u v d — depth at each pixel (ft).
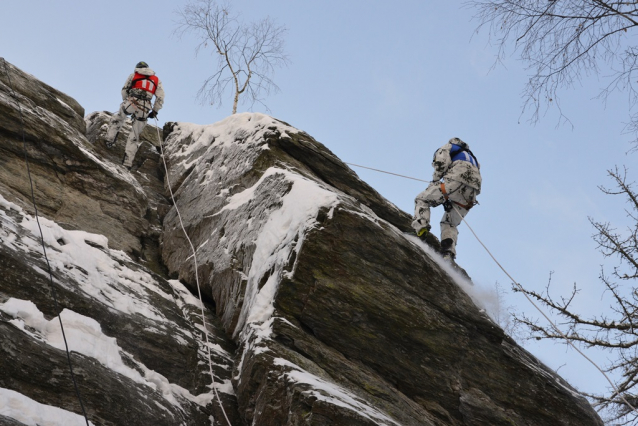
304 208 23.97
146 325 22.24
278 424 18.93
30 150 27.94
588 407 25.02
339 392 19.53
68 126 31.50
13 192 26.35
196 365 22.71
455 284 24.45
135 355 21.22
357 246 22.84
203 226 30.09
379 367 21.95
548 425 23.66
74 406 17.30
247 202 28.19
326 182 30.55
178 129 38.96
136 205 30.86
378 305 22.35
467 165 26.37
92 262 23.53
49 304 19.85
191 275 28.43
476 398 22.72
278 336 21.18
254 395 20.47
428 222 26.20
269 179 27.71
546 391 24.04
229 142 33.58
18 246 20.75
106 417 17.74
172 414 19.66
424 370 22.36
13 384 16.60
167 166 37.04
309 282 22.12
